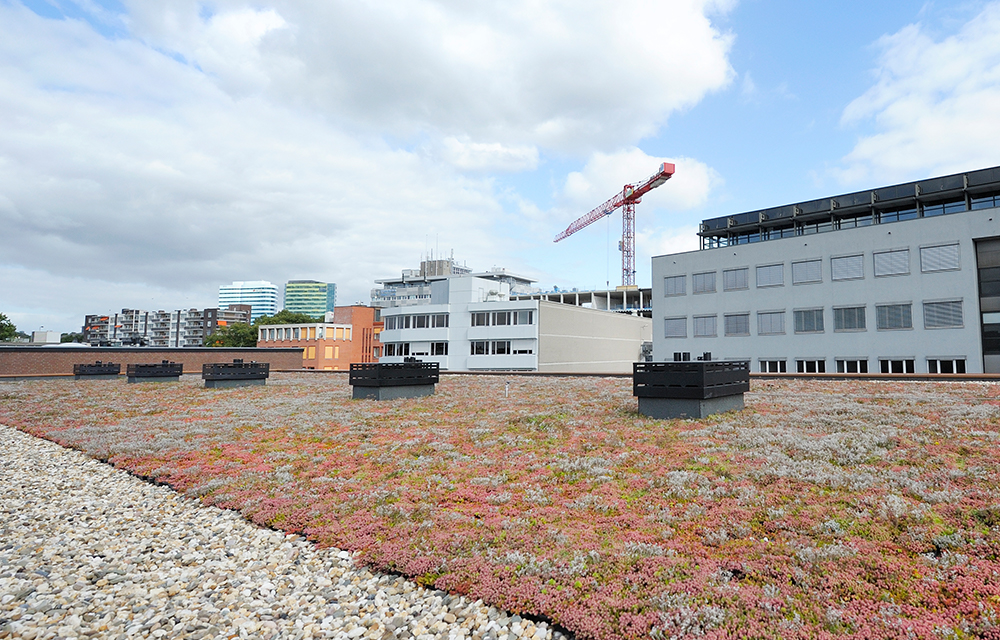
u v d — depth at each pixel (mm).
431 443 16172
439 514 10102
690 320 56156
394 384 26953
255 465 14703
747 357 51906
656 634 5906
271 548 9297
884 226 44781
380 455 14984
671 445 14094
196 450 16859
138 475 14547
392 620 6781
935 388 22375
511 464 13523
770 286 50812
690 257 56531
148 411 26172
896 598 6316
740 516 9141
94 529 10562
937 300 42000
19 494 13125
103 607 7355
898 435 13461
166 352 61594
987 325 40719
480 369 72000
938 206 45375
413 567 7906
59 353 54062
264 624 6789
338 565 8492
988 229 40125
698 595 6609
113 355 57875
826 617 5957
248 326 134000
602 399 23969
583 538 8695
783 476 10930
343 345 100562
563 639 6168
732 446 13570
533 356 68312
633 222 162125
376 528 9625
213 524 10602
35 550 9500
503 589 7102
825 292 47500
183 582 8117
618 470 12383
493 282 80688
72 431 21016
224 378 38438
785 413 17844
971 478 9930
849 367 45969
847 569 7008
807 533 8281
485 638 6277
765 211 54469
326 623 6777
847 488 10023
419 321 77375
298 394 32219
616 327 87250
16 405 30078
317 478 13125
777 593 6566
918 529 7977
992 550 7164
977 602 6000
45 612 7234
